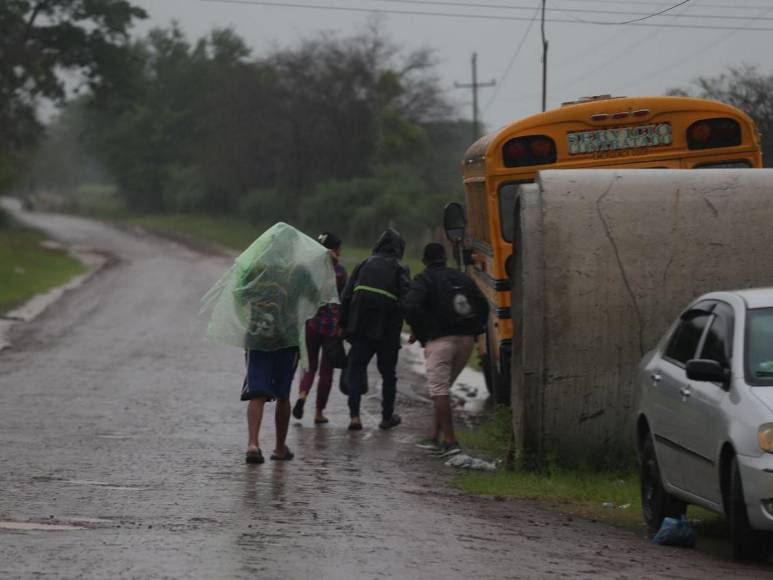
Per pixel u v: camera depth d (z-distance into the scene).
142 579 17.12
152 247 197.25
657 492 24.64
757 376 21.45
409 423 41.09
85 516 22.70
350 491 27.30
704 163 38.69
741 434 20.45
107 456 31.64
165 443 34.69
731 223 30.88
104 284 116.56
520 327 32.78
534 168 38.41
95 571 17.58
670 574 19.42
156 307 91.25
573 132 38.41
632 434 30.91
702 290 30.67
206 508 24.03
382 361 39.19
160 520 22.44
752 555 20.78
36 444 33.59
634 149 38.59
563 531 23.78
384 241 39.00
